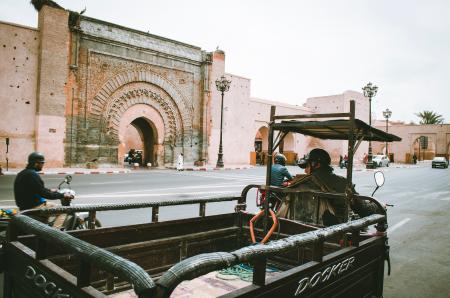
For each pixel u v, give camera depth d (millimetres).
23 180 5230
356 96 43812
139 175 19672
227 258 1551
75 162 20906
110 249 2992
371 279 3129
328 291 2387
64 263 2641
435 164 41344
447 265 5727
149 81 24516
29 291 2156
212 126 28953
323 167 4488
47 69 19688
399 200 13398
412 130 54062
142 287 1311
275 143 4137
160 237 3408
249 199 11977
